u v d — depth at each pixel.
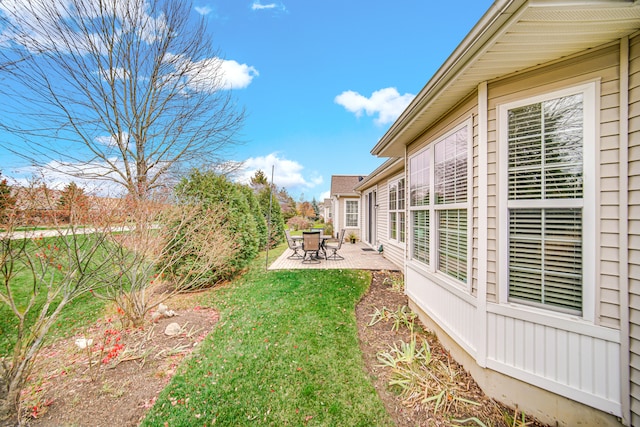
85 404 2.05
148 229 3.49
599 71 1.67
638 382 1.53
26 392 2.15
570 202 1.77
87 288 2.67
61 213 2.52
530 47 1.68
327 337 3.08
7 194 2.19
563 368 1.79
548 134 1.86
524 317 1.94
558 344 1.81
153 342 3.05
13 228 2.12
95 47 5.86
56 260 2.60
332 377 2.36
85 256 2.65
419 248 3.78
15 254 2.08
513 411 2.00
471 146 2.33
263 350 2.81
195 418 1.90
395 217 7.15
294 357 2.67
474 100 2.27
